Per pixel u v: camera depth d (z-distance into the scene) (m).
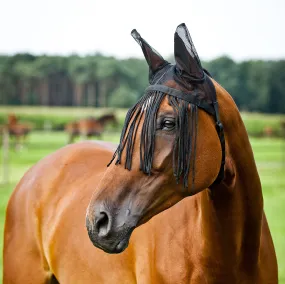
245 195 3.73
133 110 3.38
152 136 3.24
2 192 20.11
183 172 3.29
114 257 4.39
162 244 3.98
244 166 3.68
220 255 3.71
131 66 138.00
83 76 136.00
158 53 3.64
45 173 5.55
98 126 58.19
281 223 13.64
